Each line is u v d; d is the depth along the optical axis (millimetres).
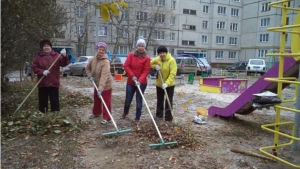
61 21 10336
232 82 11727
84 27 29828
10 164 3363
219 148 4141
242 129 5293
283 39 3600
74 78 15352
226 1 41156
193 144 4145
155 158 3635
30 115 5055
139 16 32125
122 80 15133
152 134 4445
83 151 3879
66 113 5445
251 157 3822
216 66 40500
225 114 5895
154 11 33875
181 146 4070
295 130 4035
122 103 7766
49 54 5406
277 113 3740
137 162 3512
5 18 5523
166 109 5375
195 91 11625
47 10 7199
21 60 6949
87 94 9367
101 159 3613
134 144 4121
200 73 21031
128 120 5613
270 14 38125
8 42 6078
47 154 3705
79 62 17609
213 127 5352
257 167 3500
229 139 4613
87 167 3373
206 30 40969
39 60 5336
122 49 33875
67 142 4172
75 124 4910
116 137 4422
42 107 5500
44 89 5422
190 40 39812
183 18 38781
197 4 39688
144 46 5289
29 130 4500
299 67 3990
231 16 41906
